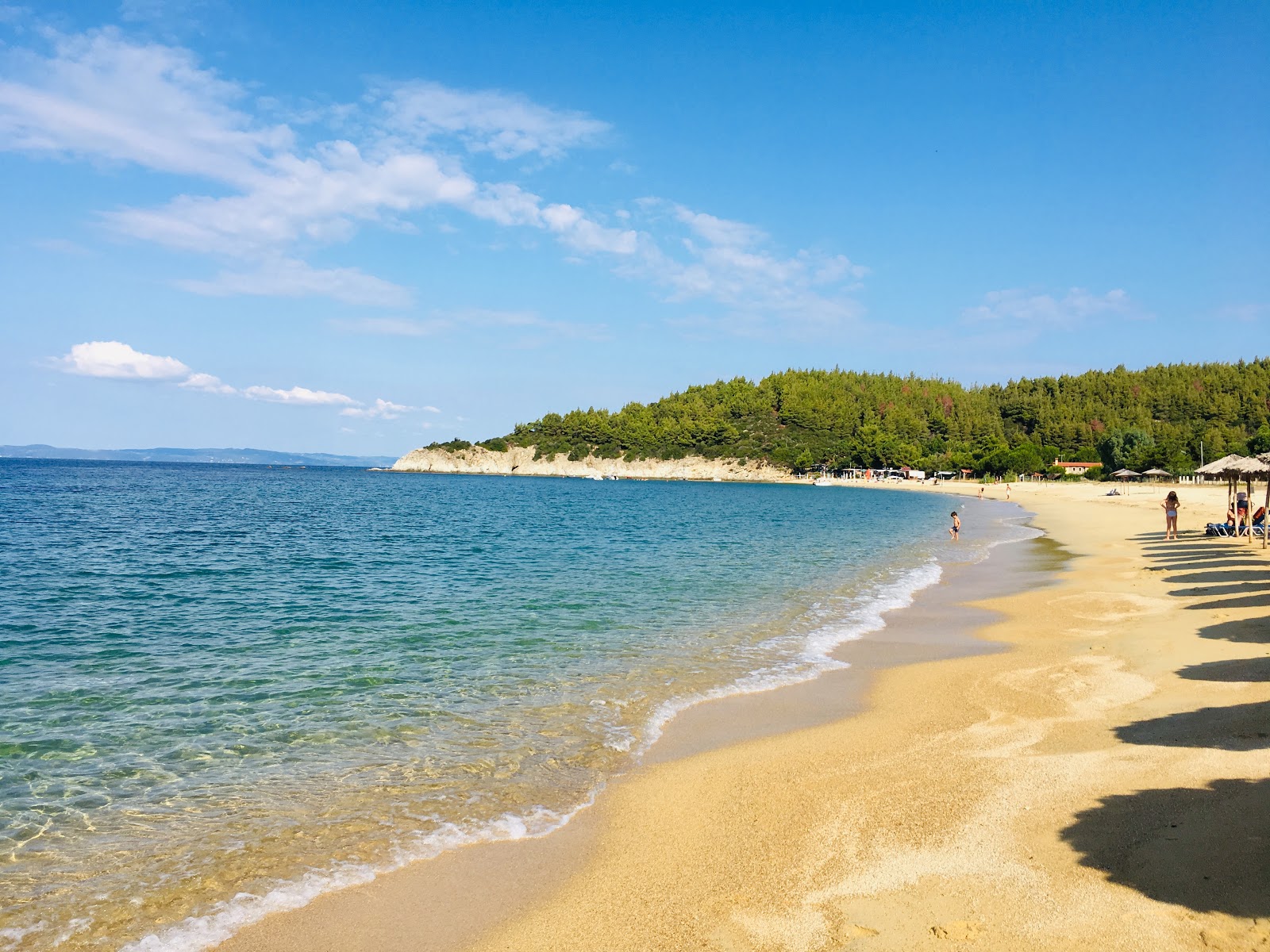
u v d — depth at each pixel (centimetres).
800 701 1202
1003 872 636
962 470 17300
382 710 1161
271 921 619
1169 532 3562
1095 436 17700
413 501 8250
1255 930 521
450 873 690
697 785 875
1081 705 1095
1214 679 1164
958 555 3350
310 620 1825
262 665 1416
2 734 1052
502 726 1091
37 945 588
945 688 1244
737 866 686
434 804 839
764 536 4288
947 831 718
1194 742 895
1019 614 1883
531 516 6106
